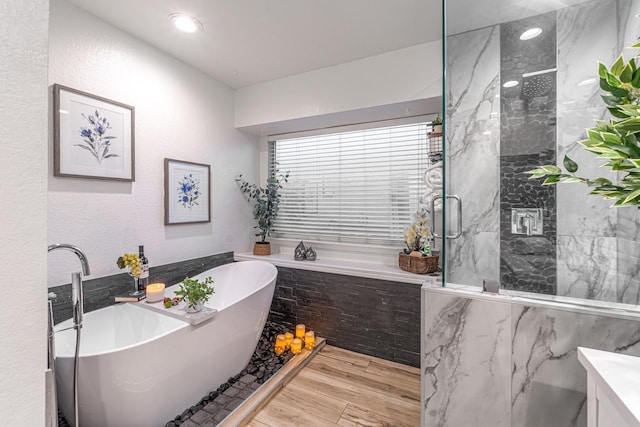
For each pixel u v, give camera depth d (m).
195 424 1.52
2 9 0.35
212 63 2.48
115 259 1.98
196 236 2.61
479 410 1.28
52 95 1.64
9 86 0.35
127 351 1.30
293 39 2.12
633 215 1.29
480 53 1.64
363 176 2.87
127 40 2.04
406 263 2.33
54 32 1.66
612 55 1.44
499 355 1.25
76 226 1.77
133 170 2.06
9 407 0.35
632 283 1.29
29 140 0.37
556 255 1.46
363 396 1.83
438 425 1.36
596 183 0.71
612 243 1.36
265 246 3.07
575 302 1.20
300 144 3.22
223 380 1.86
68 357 1.26
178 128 2.42
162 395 1.48
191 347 1.59
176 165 2.40
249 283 2.73
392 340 2.27
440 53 2.11
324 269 2.56
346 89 2.45
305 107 2.63
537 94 1.55
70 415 1.35
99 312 1.76
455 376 1.33
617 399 0.64
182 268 2.47
